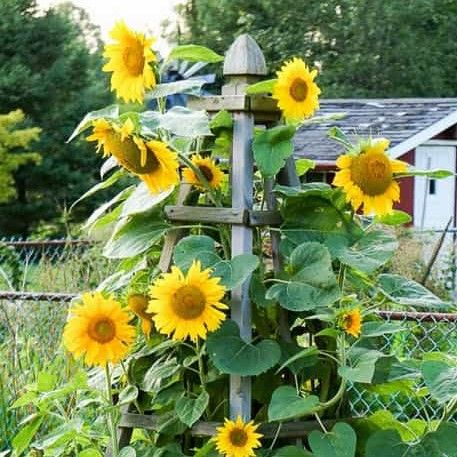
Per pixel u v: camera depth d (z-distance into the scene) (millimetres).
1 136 22906
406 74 30141
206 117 3170
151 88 3297
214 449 3205
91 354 3172
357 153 3186
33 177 25203
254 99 3318
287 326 3334
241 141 3320
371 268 3160
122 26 3252
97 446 3707
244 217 3262
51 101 25688
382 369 3348
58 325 5699
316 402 3061
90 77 26266
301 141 15094
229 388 3268
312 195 3299
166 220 3410
